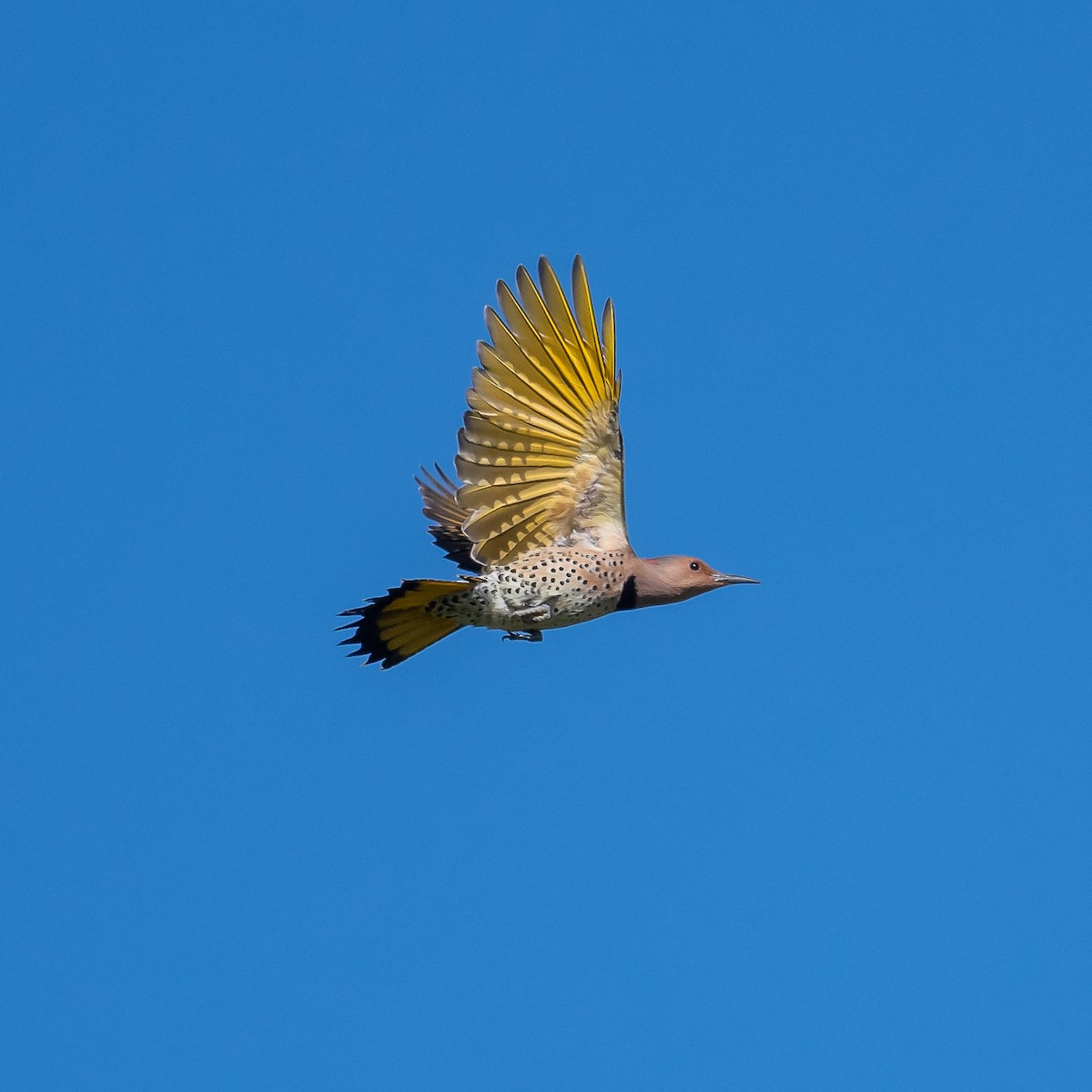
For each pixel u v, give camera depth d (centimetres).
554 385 1362
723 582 1465
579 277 1346
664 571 1446
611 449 1382
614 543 1426
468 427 1356
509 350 1352
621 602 1438
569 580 1400
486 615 1391
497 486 1375
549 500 1398
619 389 1362
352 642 1405
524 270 1347
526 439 1370
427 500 1602
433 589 1349
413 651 1423
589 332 1351
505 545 1395
